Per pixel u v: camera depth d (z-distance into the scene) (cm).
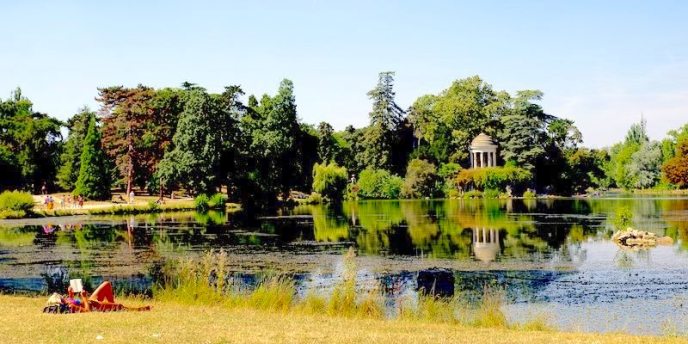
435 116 13050
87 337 1217
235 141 8456
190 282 2009
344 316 1716
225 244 3838
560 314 1986
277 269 2859
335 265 2970
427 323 1608
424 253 3369
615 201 8719
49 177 9100
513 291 2347
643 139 16362
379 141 12194
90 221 5653
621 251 3356
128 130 8162
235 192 8244
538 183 11956
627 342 1301
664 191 12256
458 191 11312
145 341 1190
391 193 11000
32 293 2258
